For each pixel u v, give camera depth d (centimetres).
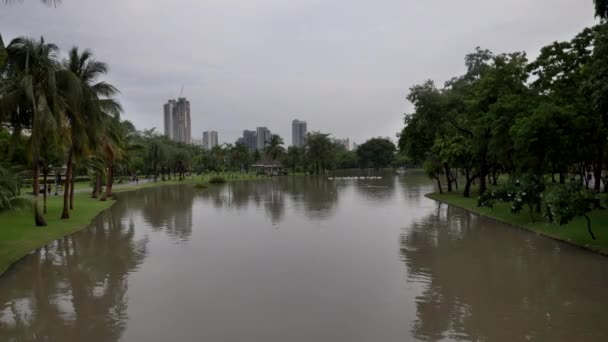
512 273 1128
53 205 2841
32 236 1670
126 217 2383
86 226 2050
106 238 1716
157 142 6094
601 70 1309
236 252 1417
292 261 1284
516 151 1998
